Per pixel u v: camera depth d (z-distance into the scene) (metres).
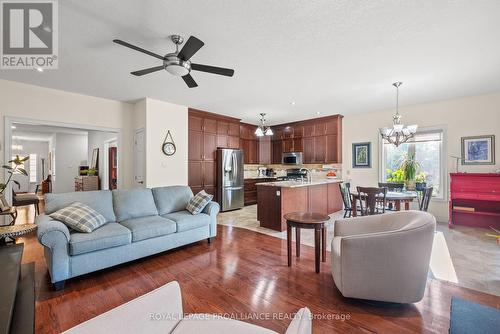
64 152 8.73
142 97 4.57
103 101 4.64
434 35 2.36
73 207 2.66
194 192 5.62
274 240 3.74
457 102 4.58
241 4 1.91
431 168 4.97
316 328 1.71
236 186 6.40
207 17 2.07
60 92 4.12
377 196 3.90
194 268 2.72
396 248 1.84
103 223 2.83
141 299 1.06
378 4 1.91
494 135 4.23
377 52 2.71
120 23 2.16
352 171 5.98
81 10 1.98
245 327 1.11
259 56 2.81
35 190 10.59
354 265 1.92
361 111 5.65
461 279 2.38
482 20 2.11
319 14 2.04
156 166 4.75
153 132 4.71
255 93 4.25
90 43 2.52
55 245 2.20
